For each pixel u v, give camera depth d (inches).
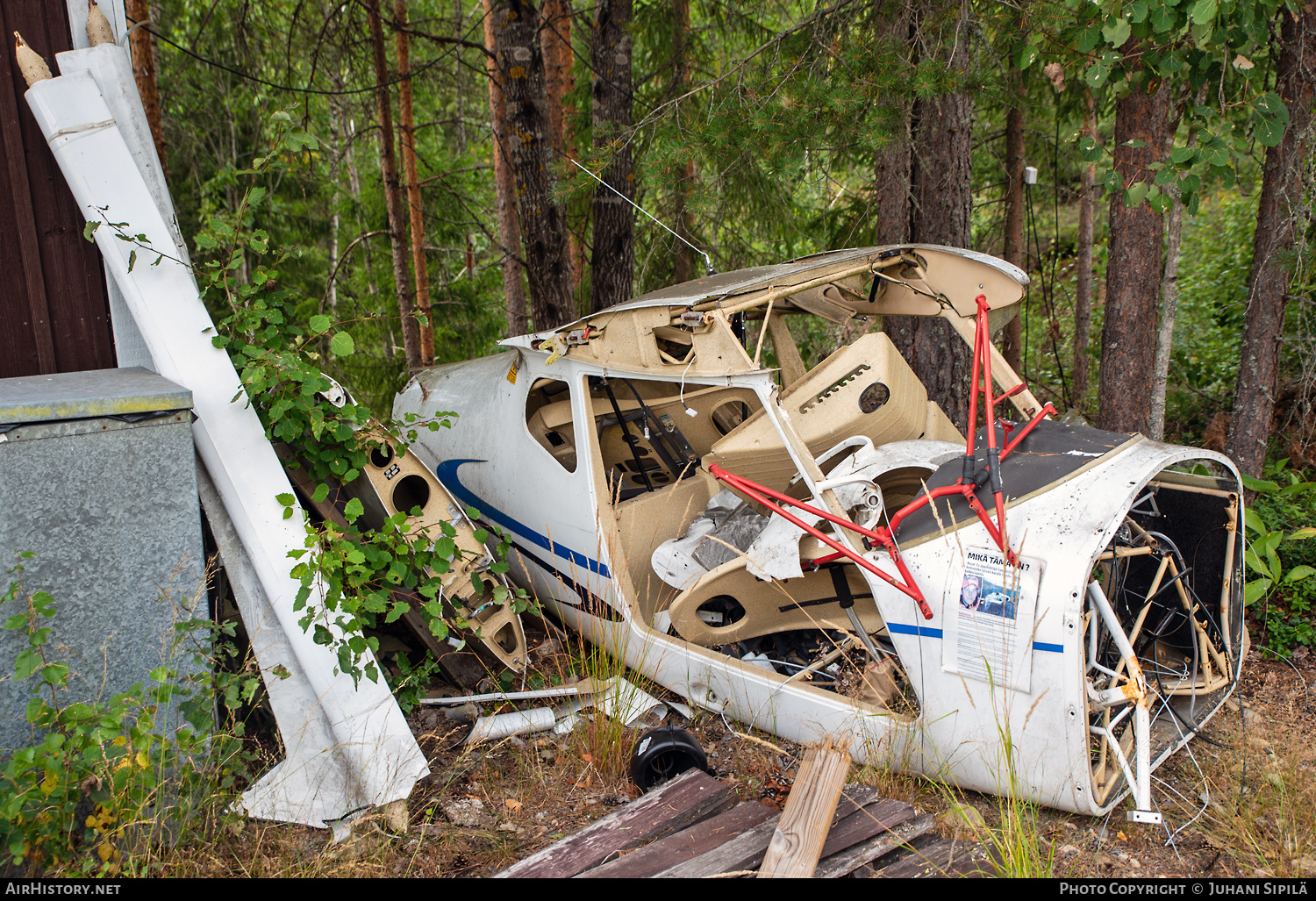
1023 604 113.3
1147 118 198.1
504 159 439.5
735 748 147.7
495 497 191.2
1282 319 210.7
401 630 183.3
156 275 137.0
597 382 167.9
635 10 358.6
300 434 142.3
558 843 113.7
